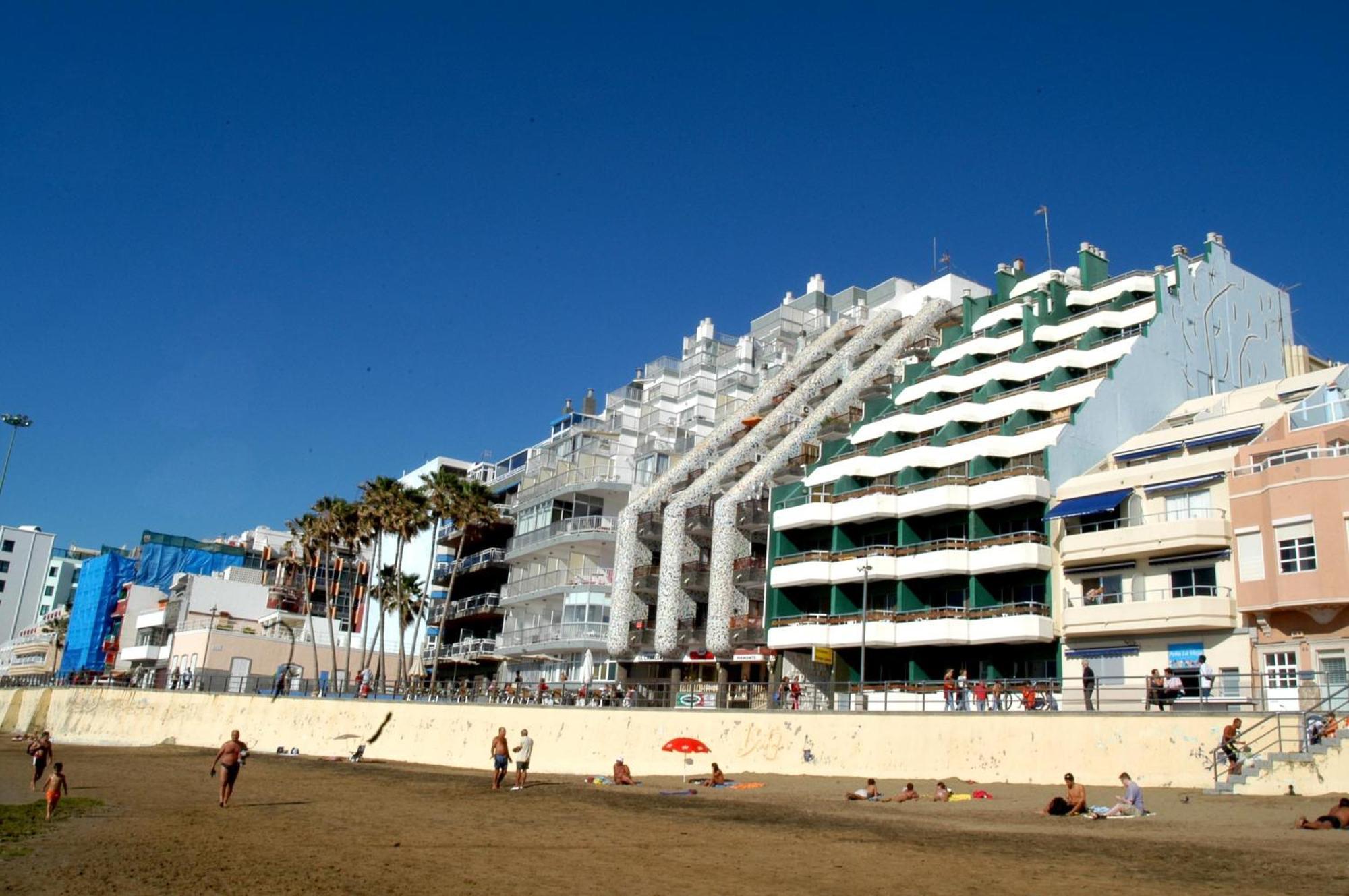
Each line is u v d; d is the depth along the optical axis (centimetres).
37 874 2095
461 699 5756
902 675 5388
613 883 1955
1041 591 4925
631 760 4572
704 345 9162
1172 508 4500
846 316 8225
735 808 3194
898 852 2247
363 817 3011
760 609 6138
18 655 12925
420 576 9931
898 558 5325
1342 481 3728
